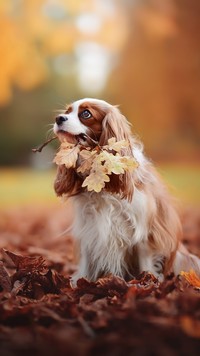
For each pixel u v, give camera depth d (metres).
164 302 3.06
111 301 3.36
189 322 2.70
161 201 4.69
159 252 4.60
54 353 2.46
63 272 5.19
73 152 4.41
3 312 3.05
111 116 4.61
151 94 24.05
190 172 24.25
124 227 4.50
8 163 33.09
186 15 18.62
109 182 4.40
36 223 9.64
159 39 21.30
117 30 19.91
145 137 26.34
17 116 32.81
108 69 26.89
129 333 2.68
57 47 18.91
